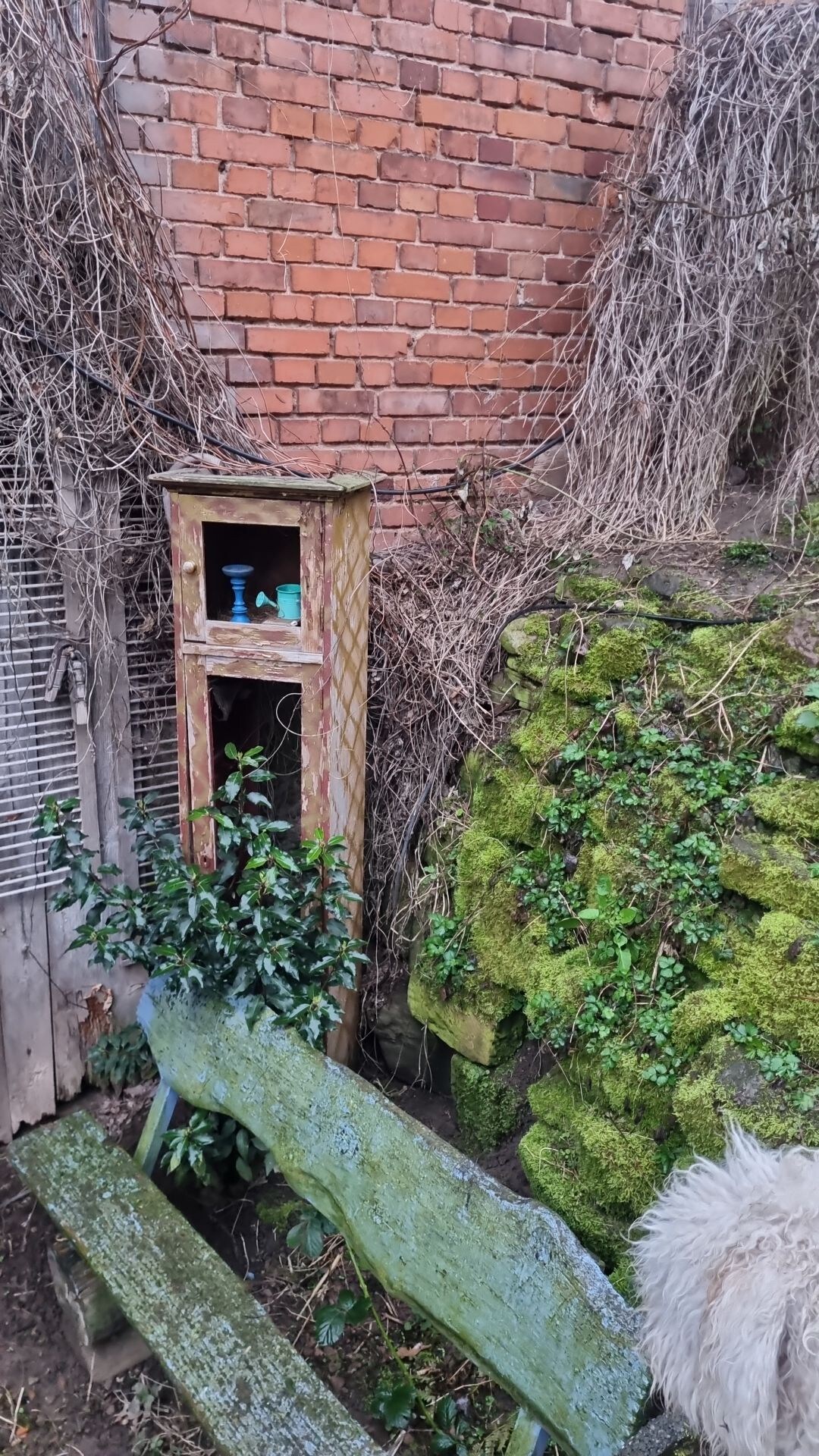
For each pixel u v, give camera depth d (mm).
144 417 2273
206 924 1973
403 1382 1831
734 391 2820
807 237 2682
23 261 2084
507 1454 1391
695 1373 955
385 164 2580
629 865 1948
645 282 2875
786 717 1896
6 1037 2414
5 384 2129
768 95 2697
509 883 2170
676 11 2980
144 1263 1796
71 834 2242
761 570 2400
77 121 2055
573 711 2240
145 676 2475
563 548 2701
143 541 2363
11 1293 2111
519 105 2762
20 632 2234
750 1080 1510
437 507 2908
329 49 2410
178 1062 2084
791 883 1668
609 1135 1721
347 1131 1673
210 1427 1509
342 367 2676
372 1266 1603
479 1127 2176
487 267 2854
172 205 2312
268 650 2090
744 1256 917
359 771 2354
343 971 2133
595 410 2959
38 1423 1857
